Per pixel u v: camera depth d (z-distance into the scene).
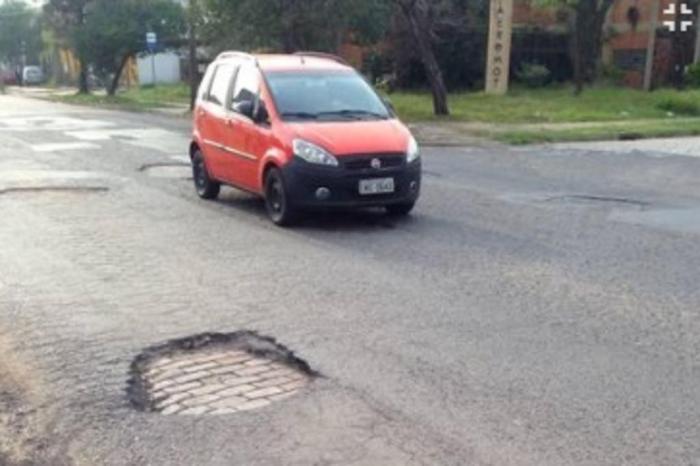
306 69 10.52
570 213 10.41
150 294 6.71
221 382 4.95
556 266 7.62
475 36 37.00
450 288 6.86
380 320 6.01
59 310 6.30
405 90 37.22
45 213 10.27
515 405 4.56
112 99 41.97
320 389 4.80
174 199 11.45
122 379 4.99
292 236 8.99
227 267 7.59
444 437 4.20
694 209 10.73
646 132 20.86
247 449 4.11
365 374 5.00
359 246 8.48
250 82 10.52
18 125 24.25
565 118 24.41
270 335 5.70
